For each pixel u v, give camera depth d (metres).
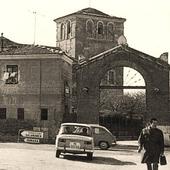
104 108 71.56
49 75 40.75
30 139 38.97
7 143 37.22
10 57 41.31
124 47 42.91
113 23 73.69
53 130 39.97
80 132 25.23
